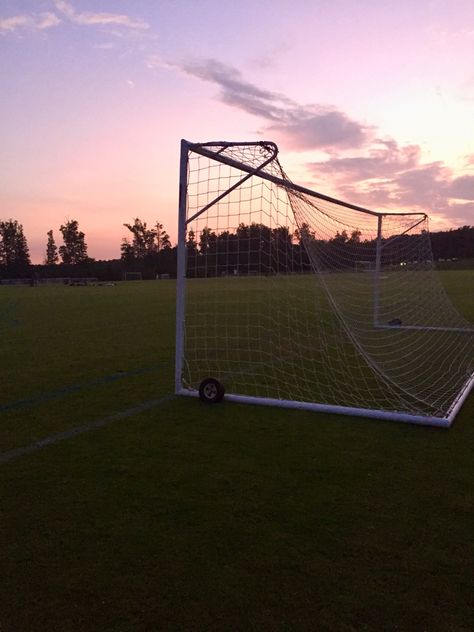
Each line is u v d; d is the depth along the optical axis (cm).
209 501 284
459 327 1112
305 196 721
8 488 305
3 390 557
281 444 378
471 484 303
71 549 238
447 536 245
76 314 1515
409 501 282
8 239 7800
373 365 655
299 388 570
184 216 539
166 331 1081
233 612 193
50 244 8431
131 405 494
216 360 744
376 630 183
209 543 241
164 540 244
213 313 1360
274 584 209
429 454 354
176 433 406
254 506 278
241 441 385
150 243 7794
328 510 272
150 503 283
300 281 1299
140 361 736
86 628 186
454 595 202
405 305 1497
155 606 197
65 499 289
